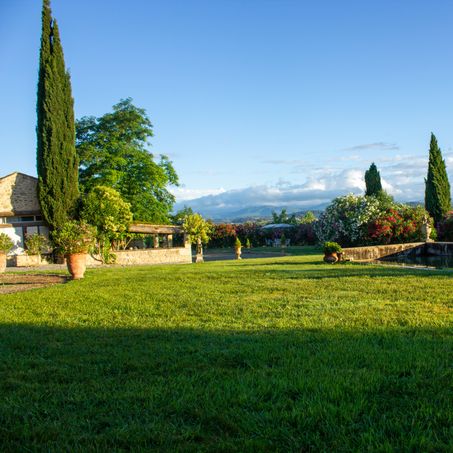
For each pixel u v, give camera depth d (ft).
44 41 80.12
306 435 8.39
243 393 10.48
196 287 30.96
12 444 8.46
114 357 14.14
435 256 74.95
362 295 24.89
